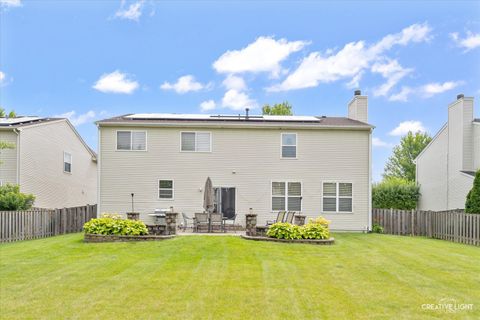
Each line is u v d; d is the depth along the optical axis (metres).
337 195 20.31
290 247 12.98
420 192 28.88
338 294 7.88
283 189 20.31
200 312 6.87
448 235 17.52
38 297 7.66
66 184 26.14
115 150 20.17
